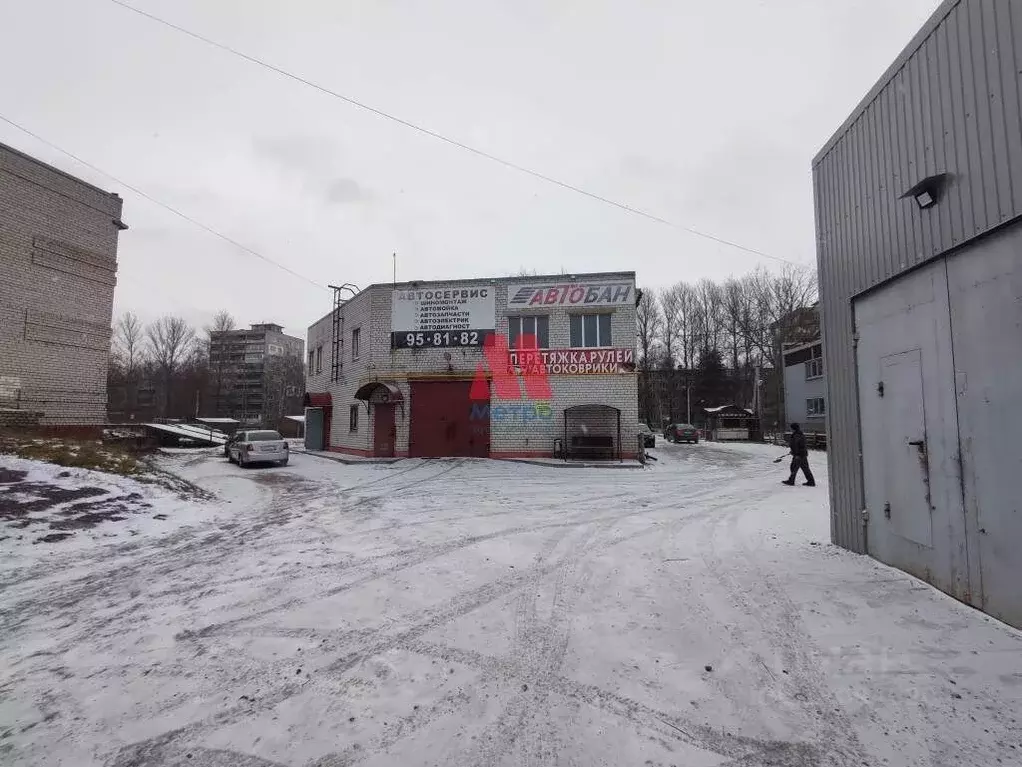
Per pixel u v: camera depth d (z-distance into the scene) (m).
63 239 16.33
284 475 15.95
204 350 75.44
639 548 6.45
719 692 3.05
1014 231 3.58
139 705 3.02
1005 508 3.67
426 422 20.69
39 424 15.28
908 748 2.50
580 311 19.91
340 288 24.48
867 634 3.68
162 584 5.29
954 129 4.10
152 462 17.39
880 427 5.26
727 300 57.06
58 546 6.59
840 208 5.96
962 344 4.09
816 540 6.45
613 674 3.29
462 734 2.69
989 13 3.73
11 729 2.79
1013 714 2.71
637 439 19.22
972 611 3.92
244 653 3.68
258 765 2.48
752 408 53.25
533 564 5.82
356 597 4.81
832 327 6.16
